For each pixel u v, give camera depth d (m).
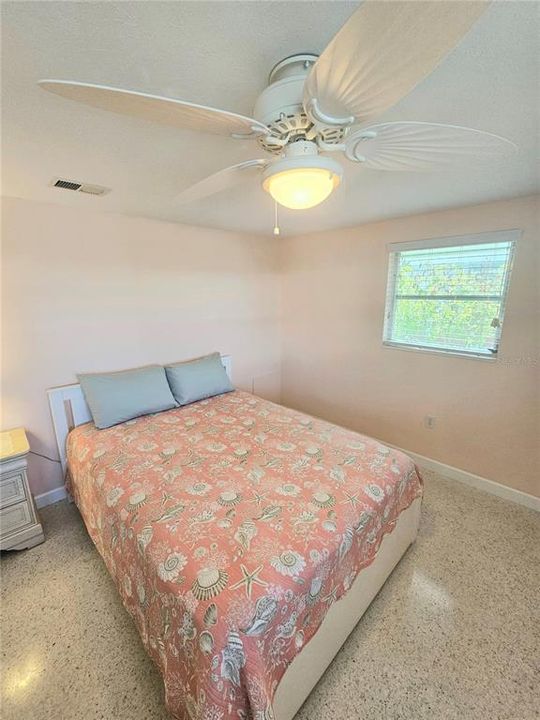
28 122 1.16
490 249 2.26
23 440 2.00
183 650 1.00
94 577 1.76
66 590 1.68
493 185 1.85
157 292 2.78
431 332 2.66
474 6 0.47
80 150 1.39
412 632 1.47
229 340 3.42
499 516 2.21
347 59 0.61
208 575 1.07
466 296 2.42
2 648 1.42
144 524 1.32
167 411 2.54
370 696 1.24
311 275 3.46
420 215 2.53
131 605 1.35
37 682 1.30
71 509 2.31
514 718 1.18
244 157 1.47
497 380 2.33
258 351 3.72
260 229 3.13
